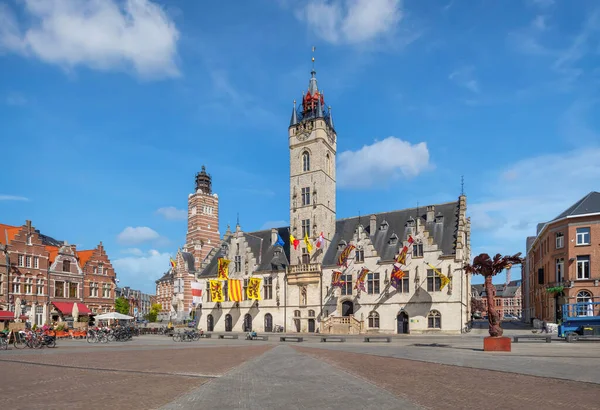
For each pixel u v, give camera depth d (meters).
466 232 69.00
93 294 80.88
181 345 41.81
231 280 72.25
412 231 64.50
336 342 45.38
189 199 128.88
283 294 72.00
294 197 74.19
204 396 15.87
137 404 14.70
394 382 18.30
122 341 48.72
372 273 64.94
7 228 70.94
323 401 14.84
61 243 96.69
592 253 54.62
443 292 59.50
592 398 14.99
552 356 27.00
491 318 31.88
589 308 50.44
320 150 73.00
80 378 20.20
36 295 70.75
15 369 23.62
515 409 13.59
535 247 76.56
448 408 13.77
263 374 21.00
